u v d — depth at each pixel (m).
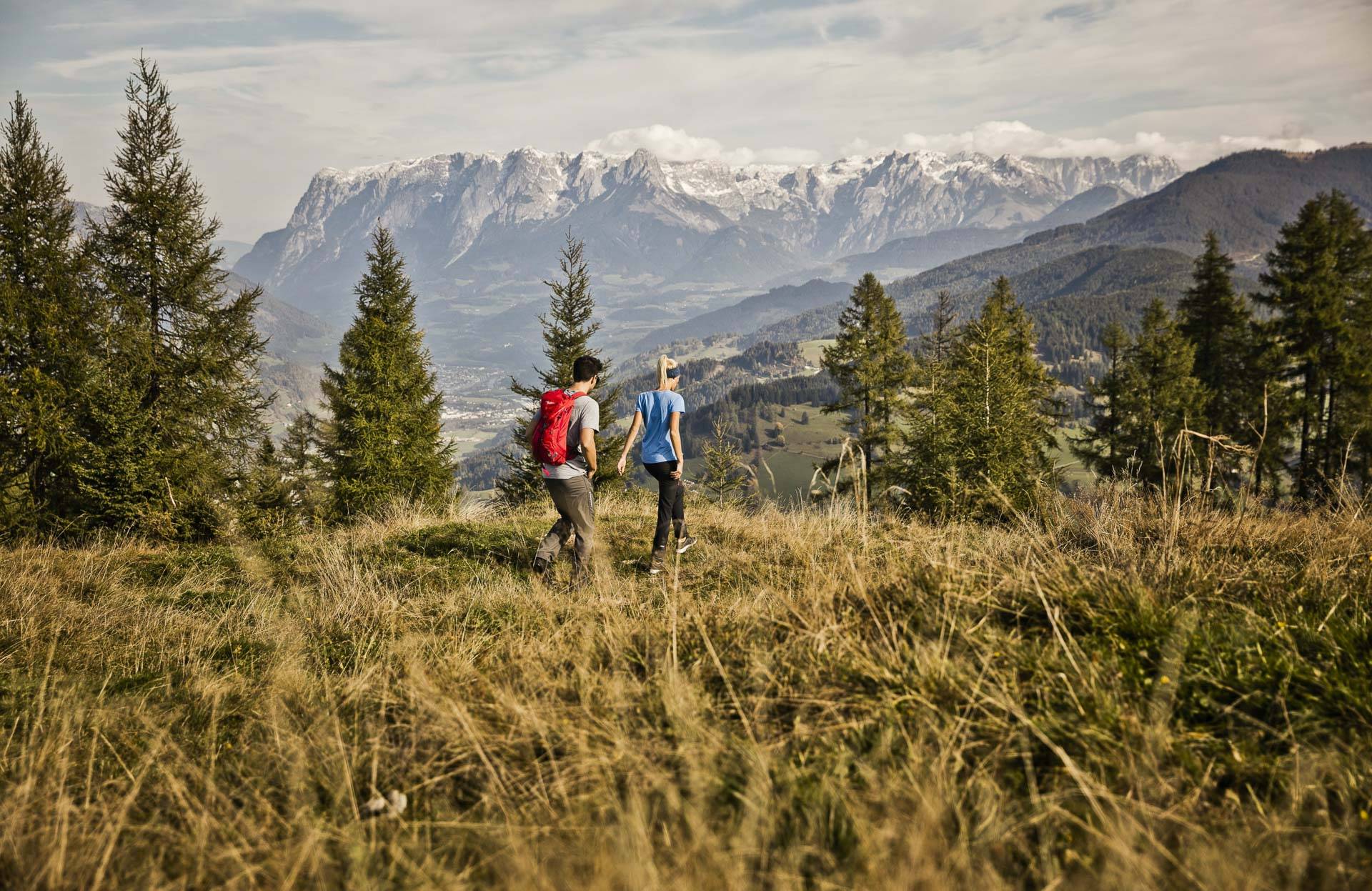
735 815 2.06
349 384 23.39
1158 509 4.84
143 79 17.06
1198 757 2.16
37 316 15.36
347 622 4.80
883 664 2.83
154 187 17.02
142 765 2.76
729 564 5.54
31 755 2.75
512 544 7.12
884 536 5.41
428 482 22.66
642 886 1.68
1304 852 1.73
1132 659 2.64
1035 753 2.26
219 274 17.98
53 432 13.69
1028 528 4.64
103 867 2.01
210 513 12.25
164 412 16.52
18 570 6.38
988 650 2.77
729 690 2.73
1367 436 22.86
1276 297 25.38
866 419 28.78
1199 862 1.73
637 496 11.46
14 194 15.82
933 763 2.14
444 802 2.42
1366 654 2.57
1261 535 4.46
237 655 4.27
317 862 2.01
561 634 3.81
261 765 2.78
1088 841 1.85
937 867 1.74
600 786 2.23
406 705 3.17
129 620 5.00
